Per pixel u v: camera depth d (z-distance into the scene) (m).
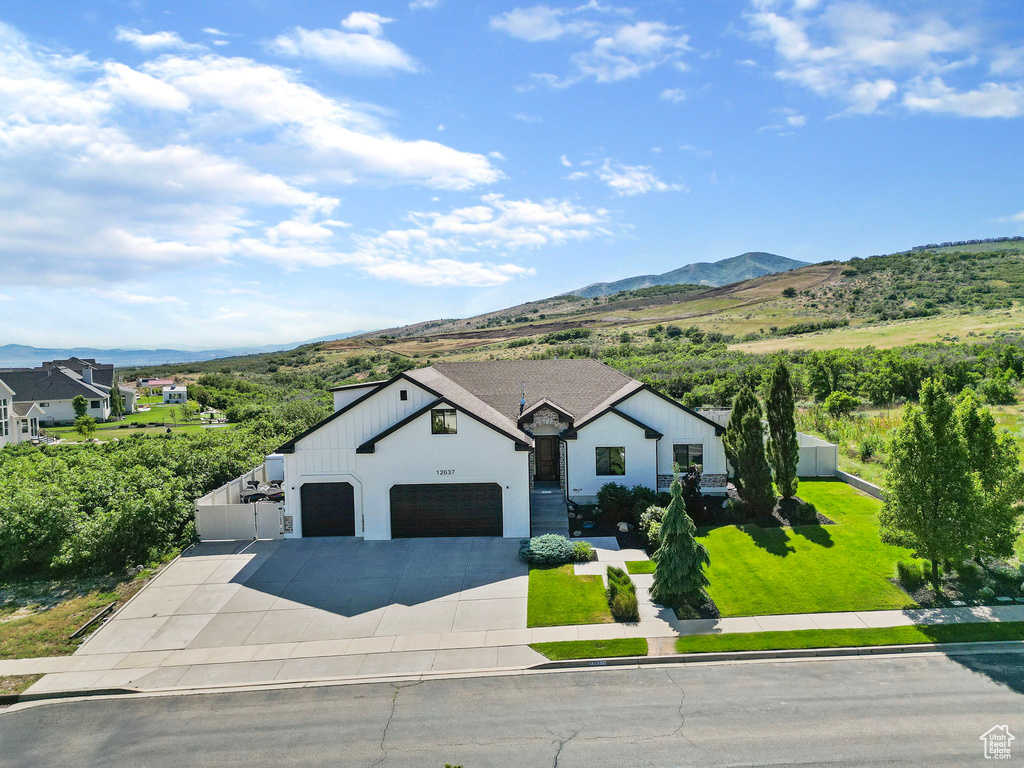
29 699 14.48
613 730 12.41
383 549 23.73
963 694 13.33
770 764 11.13
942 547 17.17
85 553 21.33
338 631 17.34
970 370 53.72
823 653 15.40
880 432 38.94
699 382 61.94
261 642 16.84
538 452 30.02
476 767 11.34
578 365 35.44
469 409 25.31
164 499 23.67
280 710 13.66
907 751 11.40
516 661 15.45
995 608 17.14
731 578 19.92
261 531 25.09
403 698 13.98
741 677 14.45
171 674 15.36
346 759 11.75
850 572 19.78
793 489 25.11
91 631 17.72
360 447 24.62
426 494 25.03
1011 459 17.28
